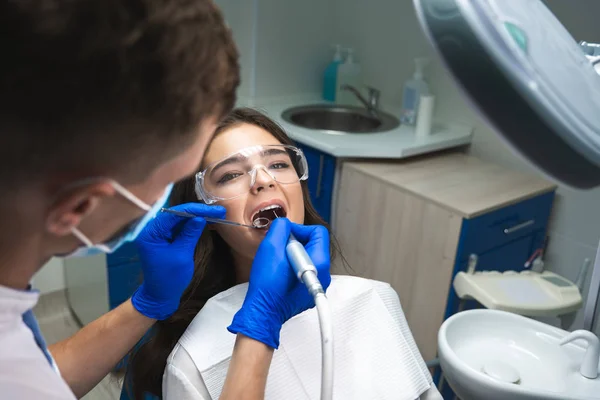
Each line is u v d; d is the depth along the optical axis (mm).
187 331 1004
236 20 2486
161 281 936
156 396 1083
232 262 1190
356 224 2053
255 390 754
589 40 1739
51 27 354
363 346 1054
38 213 434
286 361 994
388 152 2020
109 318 944
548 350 1098
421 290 1819
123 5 374
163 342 1087
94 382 916
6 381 489
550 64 453
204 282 1175
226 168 1059
